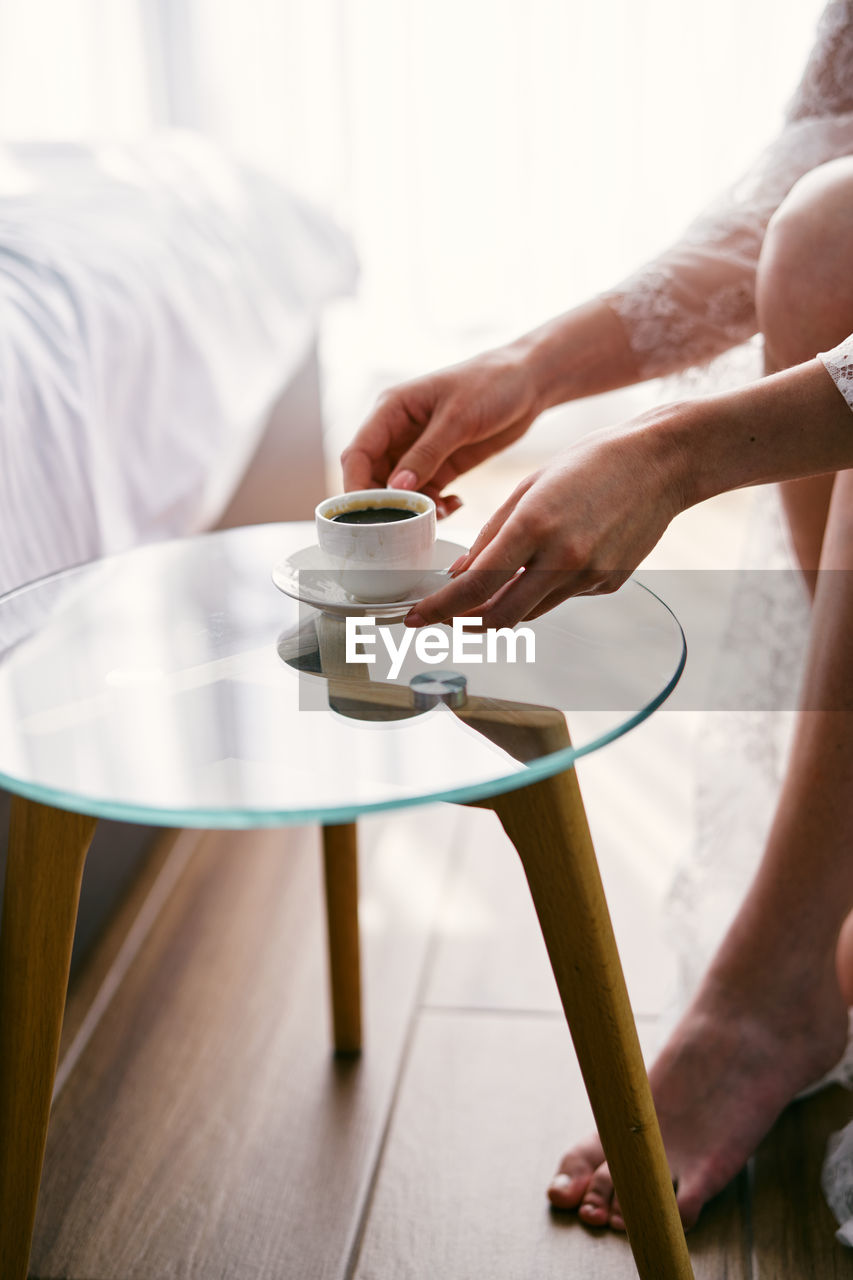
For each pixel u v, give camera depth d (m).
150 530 1.07
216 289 1.25
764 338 0.81
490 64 2.14
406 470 0.76
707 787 0.97
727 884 0.96
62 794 0.51
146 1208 0.83
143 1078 0.95
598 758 1.45
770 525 0.92
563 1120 0.90
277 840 1.29
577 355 0.85
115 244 1.11
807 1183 0.83
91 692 0.60
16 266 0.95
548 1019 1.01
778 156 0.89
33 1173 0.64
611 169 2.17
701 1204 0.80
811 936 0.82
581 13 2.09
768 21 2.02
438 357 2.35
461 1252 0.79
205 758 0.53
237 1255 0.79
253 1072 0.96
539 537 0.55
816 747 0.78
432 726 0.55
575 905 0.59
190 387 1.15
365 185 2.24
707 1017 0.84
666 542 1.99
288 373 1.50
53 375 0.90
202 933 1.13
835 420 0.61
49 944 0.61
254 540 0.82
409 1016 1.02
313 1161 0.87
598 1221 0.80
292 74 2.16
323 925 1.14
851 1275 0.76
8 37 2.07
